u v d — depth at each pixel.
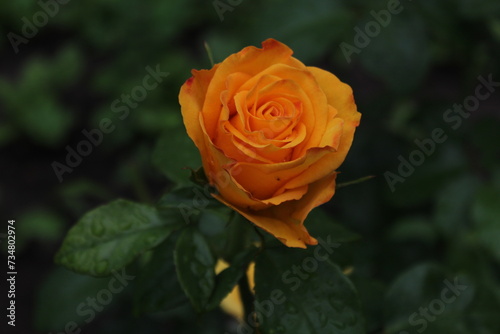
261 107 0.78
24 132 2.15
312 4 1.04
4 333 1.68
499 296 0.87
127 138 2.04
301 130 0.78
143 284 0.85
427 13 1.04
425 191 1.24
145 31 2.24
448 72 2.16
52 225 1.88
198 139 0.78
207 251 0.83
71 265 0.82
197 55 2.29
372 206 1.42
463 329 0.86
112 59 2.37
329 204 1.57
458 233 1.23
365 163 1.40
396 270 1.41
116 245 0.83
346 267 0.88
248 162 0.78
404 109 1.41
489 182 1.20
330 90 0.79
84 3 2.32
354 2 1.04
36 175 2.07
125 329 1.28
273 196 0.79
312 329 0.80
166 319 1.21
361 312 0.80
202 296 0.81
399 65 1.03
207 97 0.78
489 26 1.06
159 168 0.88
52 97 2.16
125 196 1.99
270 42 0.78
